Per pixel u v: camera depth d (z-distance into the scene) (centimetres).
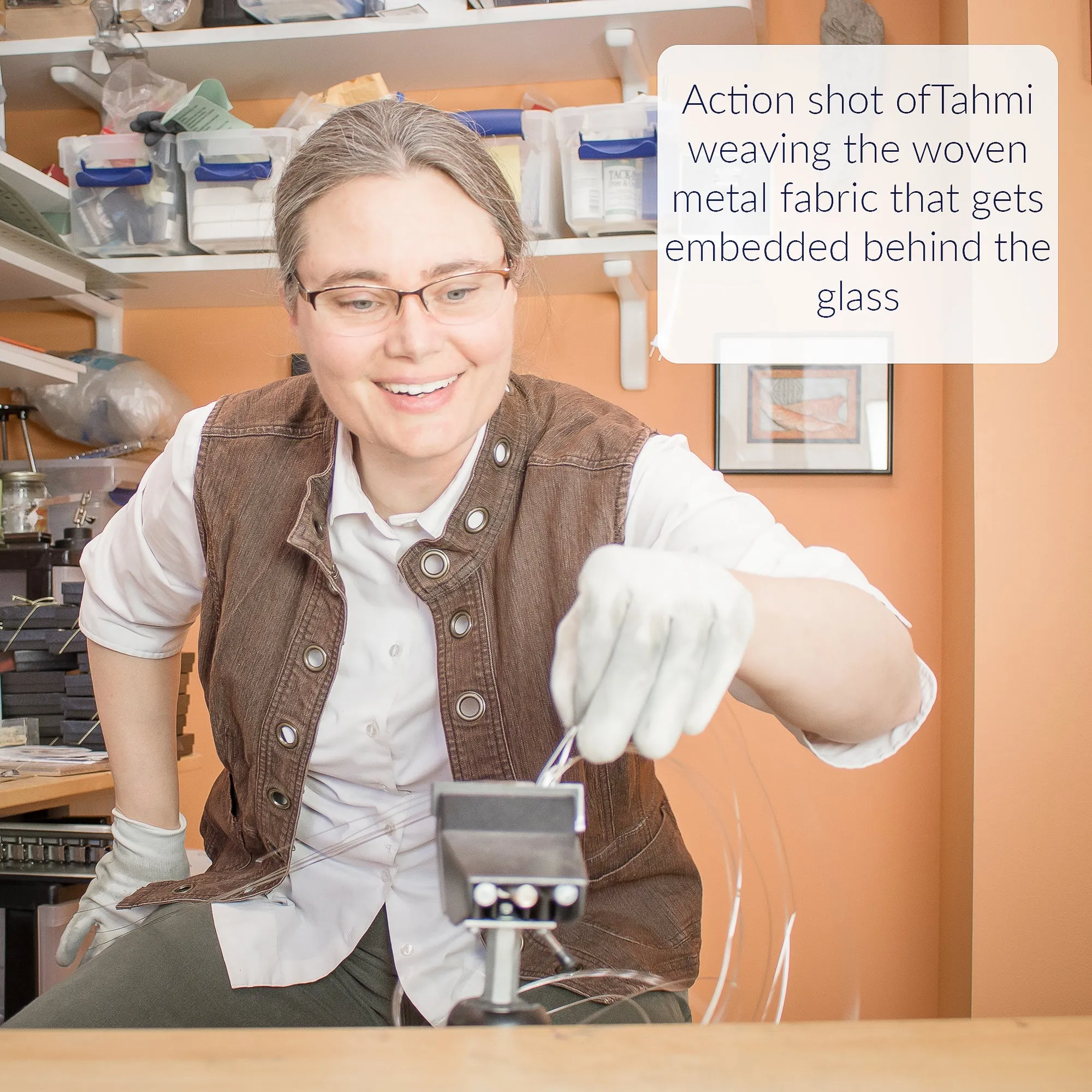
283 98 222
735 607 55
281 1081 37
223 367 226
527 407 101
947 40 200
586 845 84
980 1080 37
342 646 96
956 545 189
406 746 95
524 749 92
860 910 201
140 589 115
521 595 92
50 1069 38
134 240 198
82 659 180
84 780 157
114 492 209
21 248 191
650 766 94
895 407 206
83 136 208
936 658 202
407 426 85
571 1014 63
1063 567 172
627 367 208
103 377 210
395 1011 73
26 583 198
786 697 68
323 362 85
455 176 82
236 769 103
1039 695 172
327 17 197
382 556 95
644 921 83
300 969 84
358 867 85
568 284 207
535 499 94
